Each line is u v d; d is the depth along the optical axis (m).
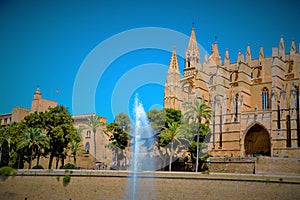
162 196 65.06
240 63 110.44
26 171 75.81
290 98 93.12
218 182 61.50
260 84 110.75
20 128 93.44
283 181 56.25
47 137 88.88
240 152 98.56
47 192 72.69
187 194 63.44
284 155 89.94
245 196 58.84
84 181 70.50
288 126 93.38
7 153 96.44
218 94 108.00
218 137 104.38
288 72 109.25
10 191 76.19
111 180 68.69
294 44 110.06
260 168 70.00
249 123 98.62
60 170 72.62
